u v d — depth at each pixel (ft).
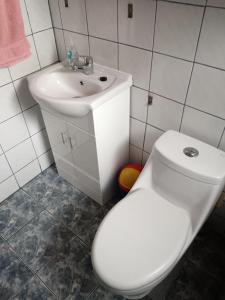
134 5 3.79
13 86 5.07
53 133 5.44
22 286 4.63
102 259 3.52
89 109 4.07
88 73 4.79
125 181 5.66
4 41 4.11
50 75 5.01
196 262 4.85
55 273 4.79
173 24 3.58
